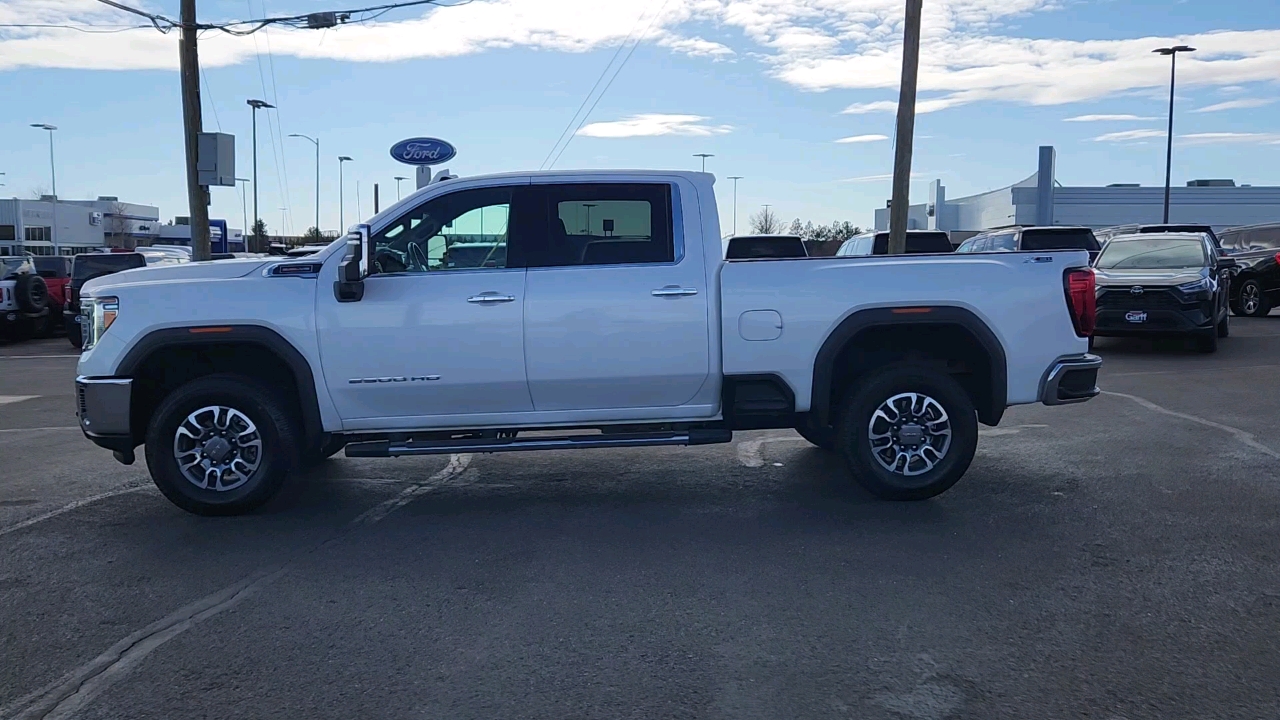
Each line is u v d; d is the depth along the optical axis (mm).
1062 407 10430
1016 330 6719
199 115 17891
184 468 6582
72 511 6953
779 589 5258
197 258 17828
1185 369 13172
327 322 6469
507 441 6652
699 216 6676
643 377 6605
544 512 6832
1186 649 4469
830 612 4934
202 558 5887
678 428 6895
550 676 4266
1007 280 6707
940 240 21203
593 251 6648
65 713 3977
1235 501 6754
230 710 3988
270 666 4391
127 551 6031
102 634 4766
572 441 6664
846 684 4164
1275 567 5480
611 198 6676
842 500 6992
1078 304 6781
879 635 4652
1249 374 12578
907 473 6797
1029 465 7891
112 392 6473
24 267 21516
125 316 6465
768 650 4500
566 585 5363
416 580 5473
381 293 6488
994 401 6766
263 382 6688
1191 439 8719
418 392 6555
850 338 6652
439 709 3982
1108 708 3945
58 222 54188
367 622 4879
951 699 4027
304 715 3941
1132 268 15797
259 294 6492
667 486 7508
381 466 8320
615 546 6035
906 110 17062
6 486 7684
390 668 4355
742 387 6730
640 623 4828
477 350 6496
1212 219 56719
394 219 6633
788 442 9102
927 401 6734
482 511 6879
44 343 21062
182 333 6441
